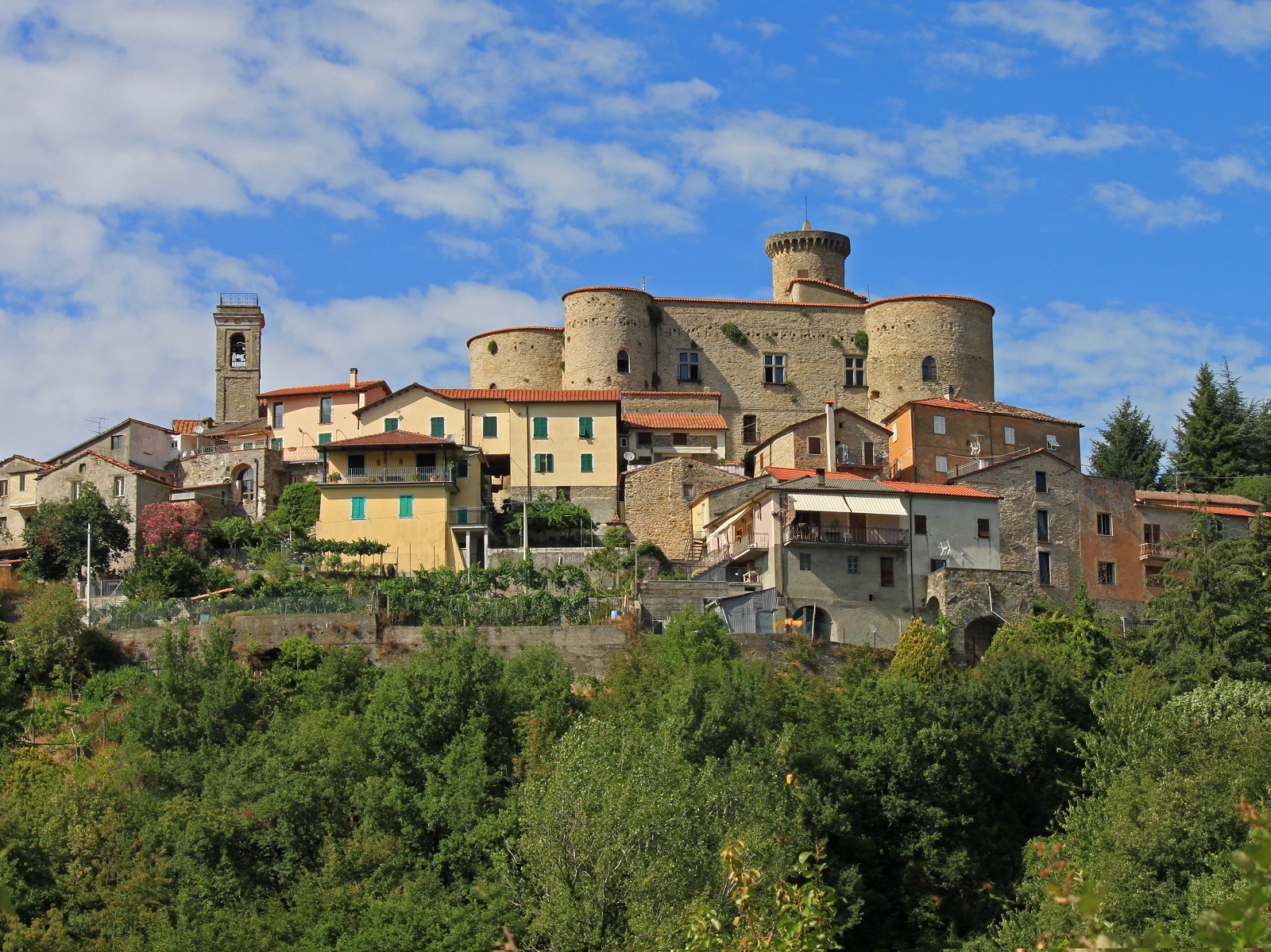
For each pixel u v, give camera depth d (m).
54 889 45.56
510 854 46.66
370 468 87.62
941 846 52.69
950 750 54.41
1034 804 56.84
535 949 40.53
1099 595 82.06
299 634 67.50
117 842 48.59
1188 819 42.81
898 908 51.09
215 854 49.03
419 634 67.88
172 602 70.81
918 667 65.31
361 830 49.50
